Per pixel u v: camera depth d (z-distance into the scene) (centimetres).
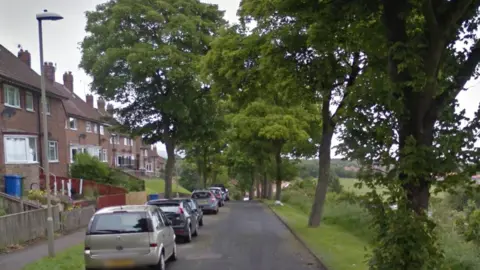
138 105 3316
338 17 963
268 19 1647
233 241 1797
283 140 3838
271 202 4512
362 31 1047
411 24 909
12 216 1591
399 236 714
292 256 1414
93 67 3044
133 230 1111
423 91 781
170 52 2944
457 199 970
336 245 1548
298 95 1962
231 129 3647
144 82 3125
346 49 1392
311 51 1652
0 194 1878
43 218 1828
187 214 1819
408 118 777
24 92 3012
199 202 3284
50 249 1357
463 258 1173
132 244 1102
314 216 2053
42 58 1420
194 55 3058
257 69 1786
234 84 1880
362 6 875
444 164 730
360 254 1341
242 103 2056
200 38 3109
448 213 1184
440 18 790
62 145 3603
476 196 765
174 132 3422
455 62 834
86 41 3256
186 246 1677
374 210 759
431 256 726
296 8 1209
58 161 3500
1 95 2742
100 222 1117
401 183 737
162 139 3497
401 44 764
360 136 796
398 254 714
